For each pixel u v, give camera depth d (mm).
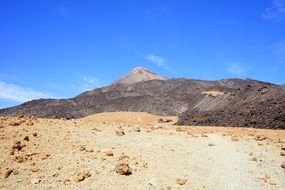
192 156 18562
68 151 17188
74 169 15484
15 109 160875
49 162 15930
